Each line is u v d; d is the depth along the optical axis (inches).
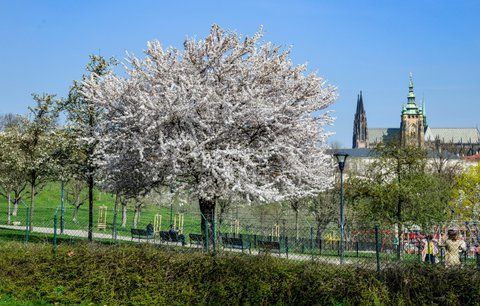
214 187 1143.6
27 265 633.0
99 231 1567.4
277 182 1253.7
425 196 1425.9
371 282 531.2
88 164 1327.5
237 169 1136.2
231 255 597.3
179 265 588.1
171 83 1184.8
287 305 540.4
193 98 1143.0
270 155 1184.8
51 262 628.4
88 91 1267.2
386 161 1508.4
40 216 2242.9
